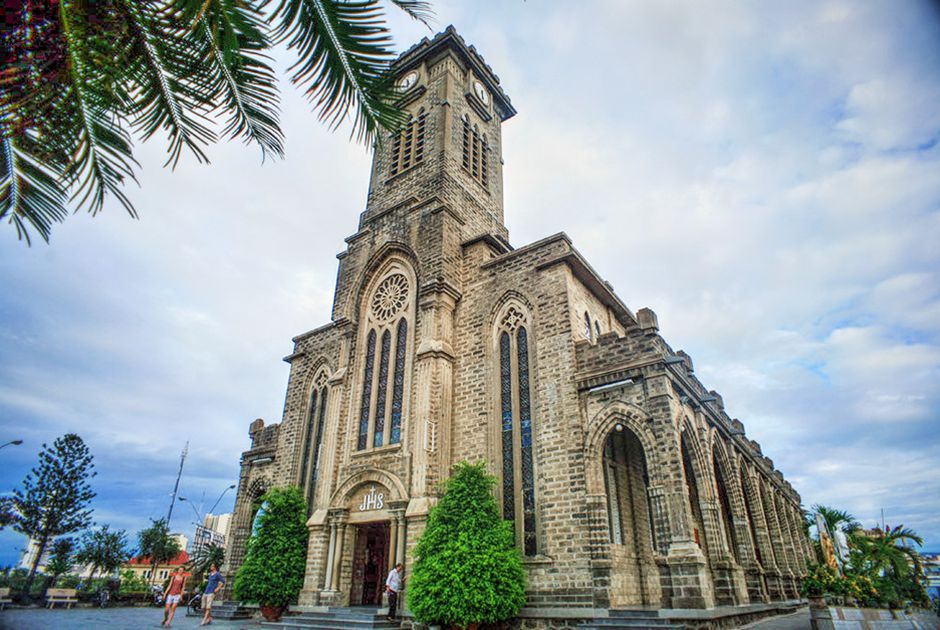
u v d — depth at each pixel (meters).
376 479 27.45
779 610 28.27
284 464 35.44
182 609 37.12
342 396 31.70
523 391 26.81
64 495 49.97
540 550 23.16
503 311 28.95
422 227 32.91
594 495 22.47
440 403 27.48
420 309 30.28
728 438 30.33
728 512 31.98
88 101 8.30
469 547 20.84
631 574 23.86
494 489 25.14
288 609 27.89
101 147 8.75
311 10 8.80
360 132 9.62
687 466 28.38
